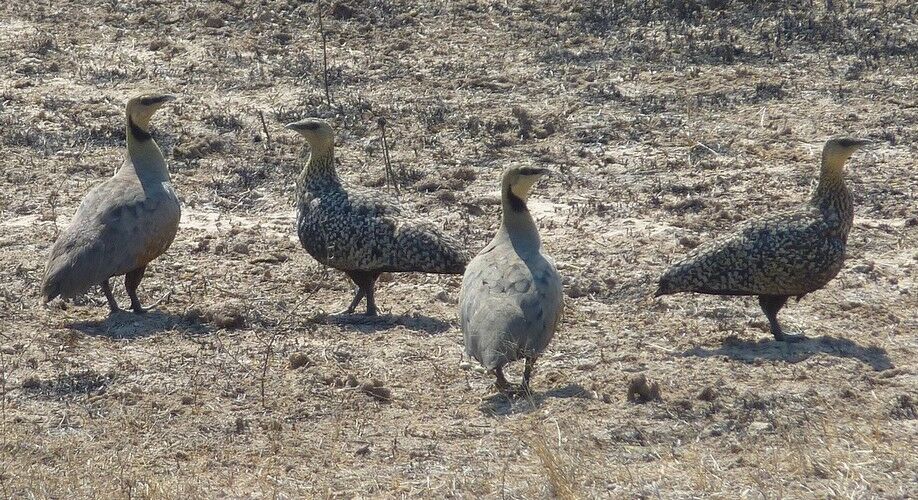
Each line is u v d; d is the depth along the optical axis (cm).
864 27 2686
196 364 1305
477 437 1141
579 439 1120
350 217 1437
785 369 1277
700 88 2352
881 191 1870
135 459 1104
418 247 1409
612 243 1689
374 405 1209
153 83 2412
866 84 2356
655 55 2533
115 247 1408
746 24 2714
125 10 2852
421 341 1371
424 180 1939
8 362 1304
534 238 1273
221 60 2534
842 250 1361
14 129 2144
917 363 1299
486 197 1870
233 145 2086
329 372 1279
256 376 1275
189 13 2803
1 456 1101
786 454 1088
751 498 1007
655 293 1395
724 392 1220
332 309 1486
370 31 2716
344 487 1046
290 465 1089
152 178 1477
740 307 1471
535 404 1195
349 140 2117
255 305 1479
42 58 2545
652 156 2041
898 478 1040
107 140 2123
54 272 1391
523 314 1178
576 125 2173
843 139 1348
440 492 1034
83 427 1166
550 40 2634
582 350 1340
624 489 1027
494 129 2159
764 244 1337
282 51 2583
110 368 1293
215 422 1176
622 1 2845
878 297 1495
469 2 2870
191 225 1777
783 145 2073
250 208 1852
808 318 1432
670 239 1698
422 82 2405
